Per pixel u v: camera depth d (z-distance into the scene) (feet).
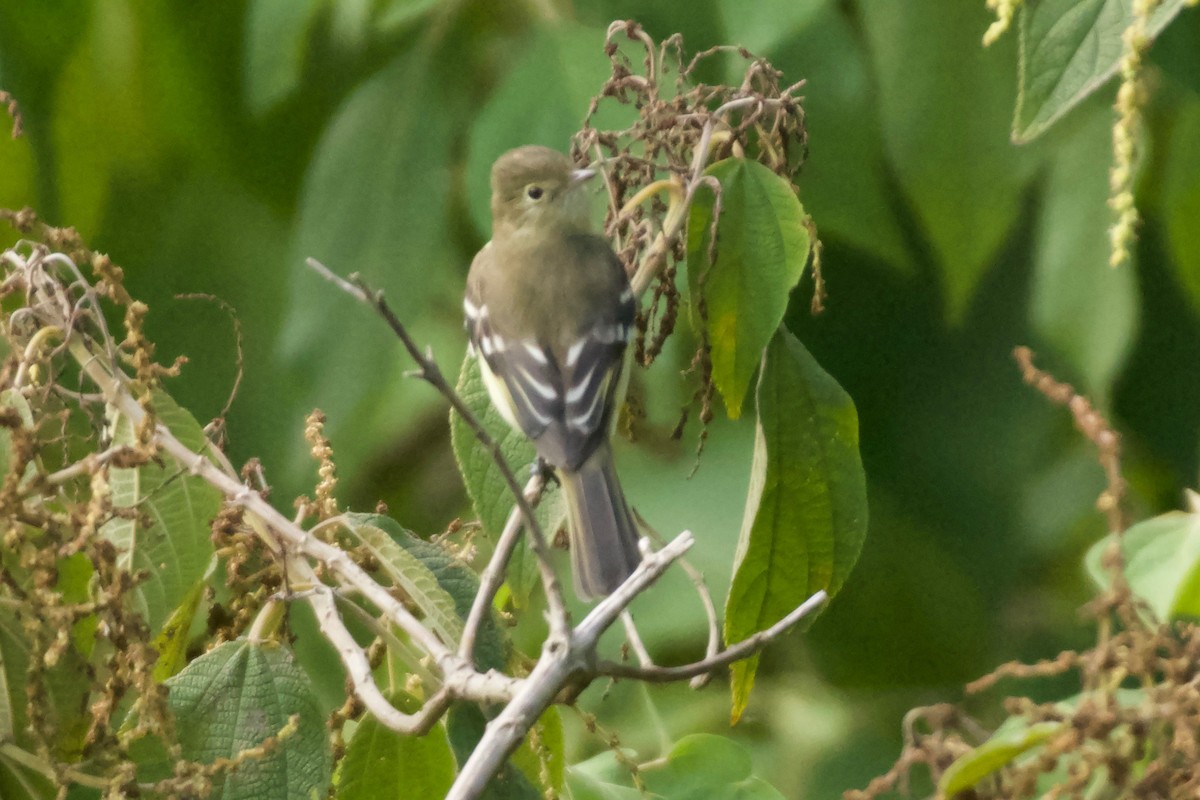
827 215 30.96
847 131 30.89
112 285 20.86
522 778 20.42
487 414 29.30
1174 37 29.27
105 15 34.06
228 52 34.88
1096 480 34.50
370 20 32.71
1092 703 18.08
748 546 24.88
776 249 24.14
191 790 18.76
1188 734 17.84
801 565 24.98
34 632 18.66
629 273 26.66
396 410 37.70
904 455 34.86
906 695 35.91
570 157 30.96
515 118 31.01
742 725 35.73
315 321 32.09
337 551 20.34
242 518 21.68
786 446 24.84
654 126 25.05
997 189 30.22
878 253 30.94
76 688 20.47
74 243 21.58
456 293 37.09
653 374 32.19
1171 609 20.57
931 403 34.58
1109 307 30.01
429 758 22.03
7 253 21.63
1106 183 29.99
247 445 34.47
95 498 18.75
